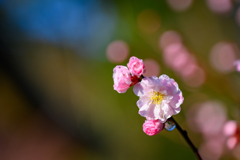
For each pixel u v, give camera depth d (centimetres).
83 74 78
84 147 75
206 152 46
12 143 83
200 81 56
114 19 72
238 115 47
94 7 75
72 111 80
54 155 77
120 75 29
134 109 65
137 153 61
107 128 70
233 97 50
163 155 55
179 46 62
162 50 63
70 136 79
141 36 66
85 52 78
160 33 66
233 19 64
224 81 54
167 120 29
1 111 89
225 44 61
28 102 89
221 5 64
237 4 63
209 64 60
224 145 45
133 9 70
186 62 59
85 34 77
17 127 87
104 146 70
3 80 89
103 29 74
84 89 78
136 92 29
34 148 81
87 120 75
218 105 51
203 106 52
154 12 68
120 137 66
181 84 59
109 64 73
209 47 64
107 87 72
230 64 57
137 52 65
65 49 81
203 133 49
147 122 29
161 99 29
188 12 67
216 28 65
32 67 88
